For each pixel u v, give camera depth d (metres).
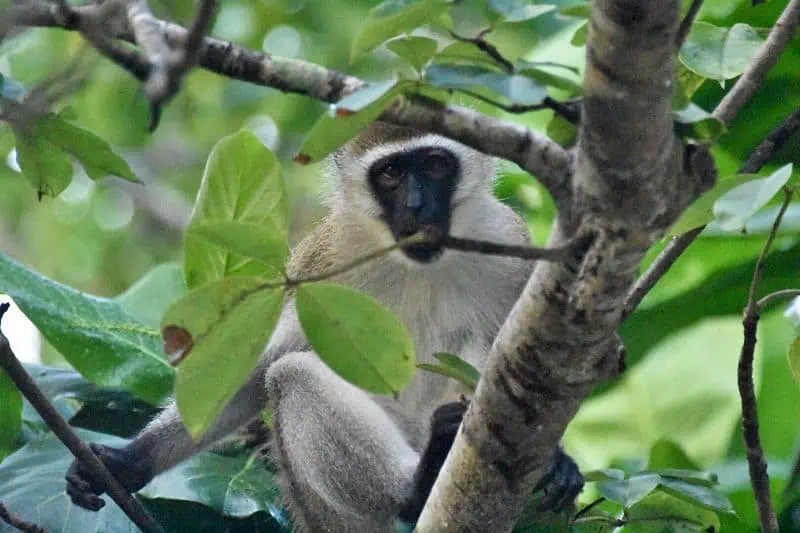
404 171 12.59
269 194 8.37
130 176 8.05
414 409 12.49
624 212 6.23
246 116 20.94
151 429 11.36
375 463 10.97
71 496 10.31
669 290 13.88
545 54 12.80
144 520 9.78
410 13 6.23
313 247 13.22
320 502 11.21
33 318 10.80
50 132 7.80
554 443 7.53
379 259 12.69
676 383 14.39
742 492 12.25
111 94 20.00
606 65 5.77
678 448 12.21
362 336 6.35
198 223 7.10
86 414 11.87
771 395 13.53
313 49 20.22
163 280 12.46
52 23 5.68
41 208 22.05
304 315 6.28
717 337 14.59
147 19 5.58
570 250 6.27
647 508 10.12
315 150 6.28
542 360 7.02
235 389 6.42
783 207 7.97
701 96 12.88
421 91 6.31
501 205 13.07
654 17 5.57
